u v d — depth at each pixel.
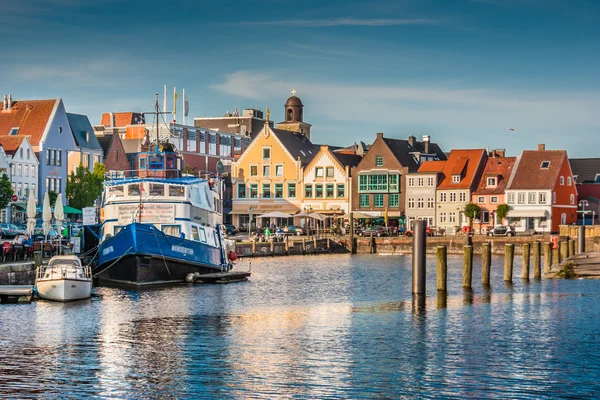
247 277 77.69
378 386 34.16
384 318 50.06
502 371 36.34
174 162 77.56
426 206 146.62
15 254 66.88
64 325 47.41
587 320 48.62
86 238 78.94
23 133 134.25
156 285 67.06
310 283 73.69
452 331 45.25
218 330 46.12
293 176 154.62
